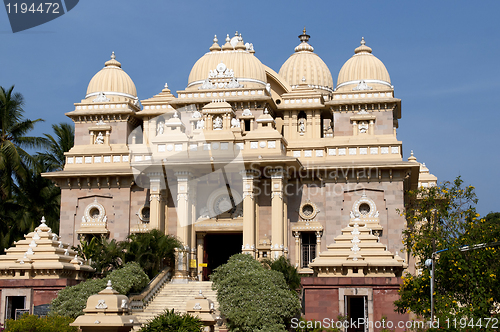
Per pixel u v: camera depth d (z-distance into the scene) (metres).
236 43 56.94
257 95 48.78
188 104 49.28
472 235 30.72
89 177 47.28
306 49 62.44
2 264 34.72
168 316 25.61
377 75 52.25
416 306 29.36
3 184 50.91
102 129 51.16
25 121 53.38
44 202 56.00
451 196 32.56
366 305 30.56
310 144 46.12
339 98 49.41
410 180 47.50
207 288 38.62
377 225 43.50
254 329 30.38
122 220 46.72
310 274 43.75
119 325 21.86
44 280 33.81
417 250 31.53
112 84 54.72
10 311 33.94
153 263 39.69
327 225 44.41
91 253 38.97
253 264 35.28
